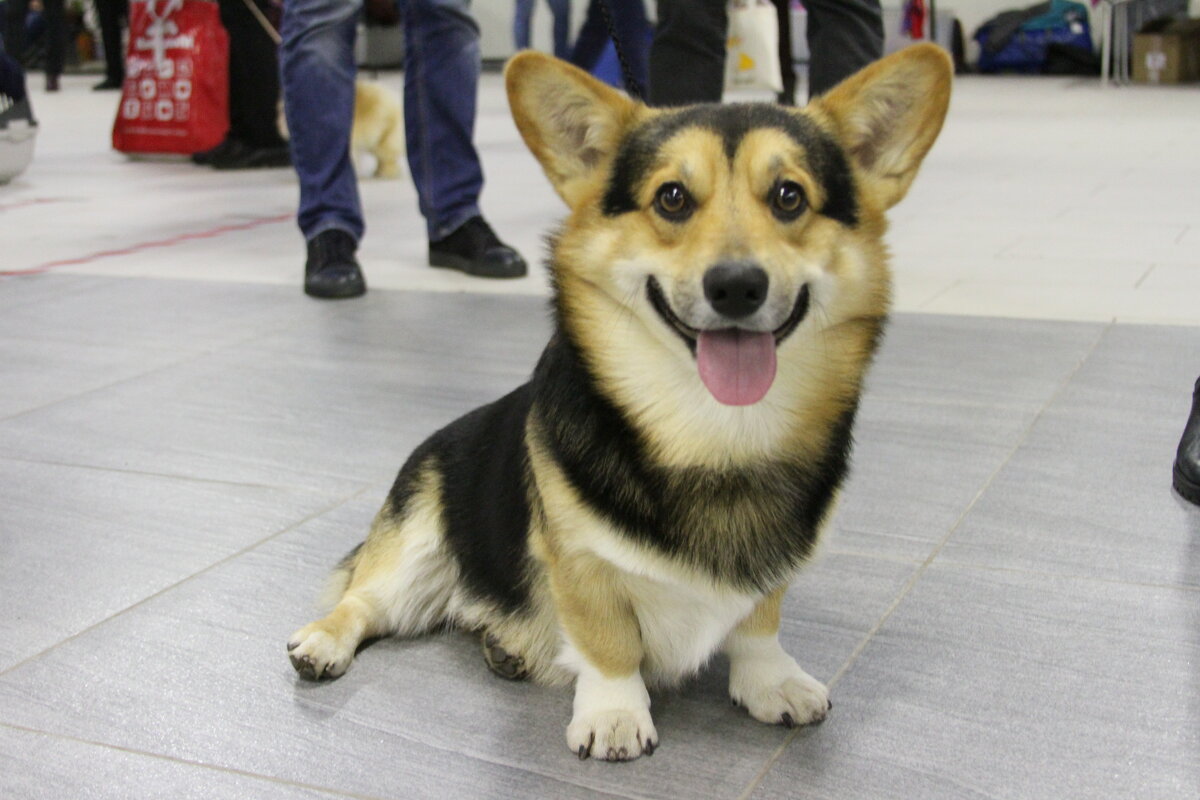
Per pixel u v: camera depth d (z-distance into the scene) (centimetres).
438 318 451
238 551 262
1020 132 942
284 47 481
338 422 341
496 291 492
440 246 531
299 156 491
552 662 213
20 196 753
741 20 638
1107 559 248
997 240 552
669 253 191
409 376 381
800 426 198
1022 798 174
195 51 887
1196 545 253
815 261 196
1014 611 229
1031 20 1473
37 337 434
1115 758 182
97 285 513
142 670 212
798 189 197
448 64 499
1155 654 212
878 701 201
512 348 409
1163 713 194
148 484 299
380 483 298
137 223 658
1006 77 1470
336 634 214
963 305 443
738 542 192
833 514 207
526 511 207
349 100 491
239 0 868
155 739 191
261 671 213
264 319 454
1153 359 373
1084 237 549
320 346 417
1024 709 197
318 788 179
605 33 691
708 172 195
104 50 1556
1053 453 305
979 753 185
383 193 774
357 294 487
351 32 488
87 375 389
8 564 254
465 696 207
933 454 308
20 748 188
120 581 247
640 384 192
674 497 190
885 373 371
